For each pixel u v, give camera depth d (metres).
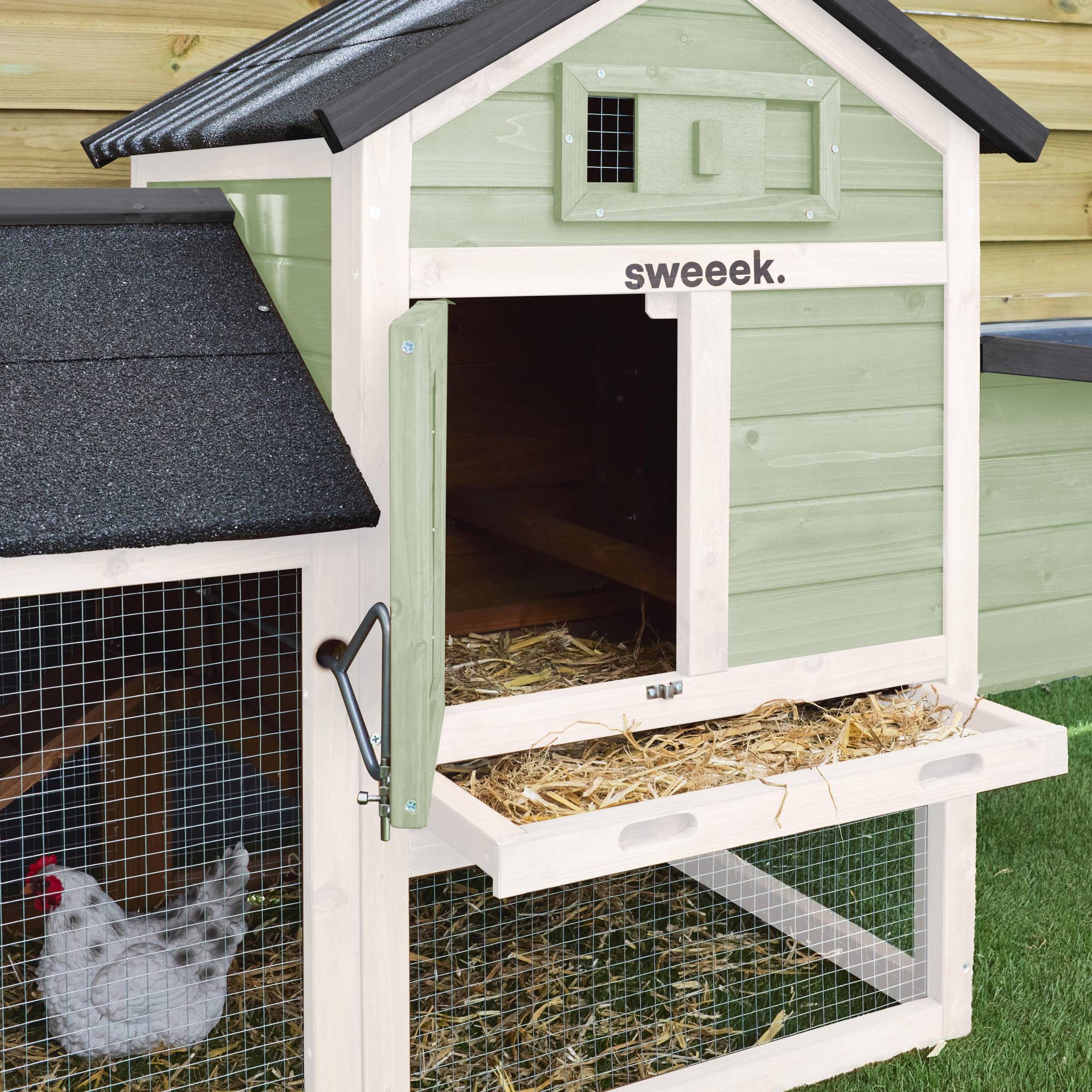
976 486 2.45
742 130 2.12
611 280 2.05
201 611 2.63
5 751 2.46
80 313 2.03
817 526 2.30
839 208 2.22
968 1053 2.51
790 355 2.23
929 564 2.43
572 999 2.67
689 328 2.13
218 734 3.25
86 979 2.47
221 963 2.58
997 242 4.24
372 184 1.86
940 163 2.32
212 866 2.99
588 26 1.97
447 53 1.83
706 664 2.24
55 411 1.87
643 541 3.19
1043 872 3.20
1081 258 4.35
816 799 2.02
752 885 3.01
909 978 2.64
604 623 3.01
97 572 1.83
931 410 2.39
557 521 3.07
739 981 2.75
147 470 1.84
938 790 2.13
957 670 2.49
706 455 2.18
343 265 1.92
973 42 4.11
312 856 2.05
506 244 1.97
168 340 2.03
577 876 1.84
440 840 2.13
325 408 2.01
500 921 2.97
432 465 1.64
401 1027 2.15
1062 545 3.83
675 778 2.12
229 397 1.98
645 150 2.04
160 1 3.07
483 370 3.37
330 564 1.98
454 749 2.06
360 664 2.02
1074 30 4.25
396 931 2.12
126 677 2.53
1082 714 4.12
